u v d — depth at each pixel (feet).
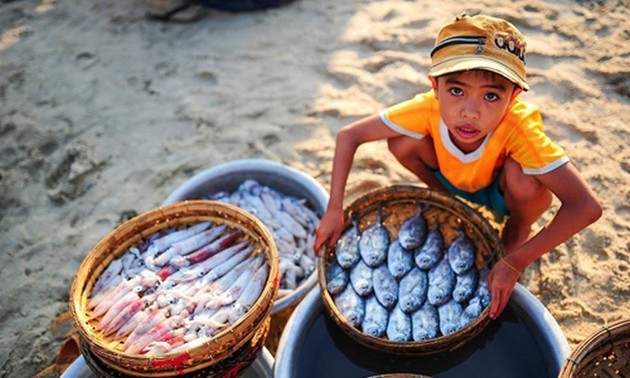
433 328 7.32
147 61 13.09
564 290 8.73
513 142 7.45
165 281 7.46
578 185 7.09
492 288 7.18
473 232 8.10
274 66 12.57
